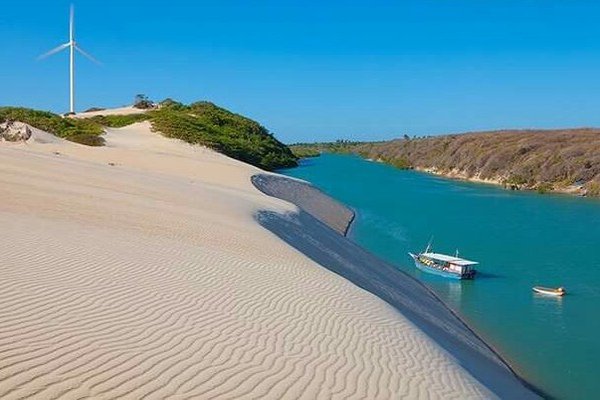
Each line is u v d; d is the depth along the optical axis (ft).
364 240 122.21
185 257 49.21
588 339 69.00
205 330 32.53
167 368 26.50
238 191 116.47
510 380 53.26
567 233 139.03
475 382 36.52
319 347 33.76
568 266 105.09
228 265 49.57
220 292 40.81
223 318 35.32
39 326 28.32
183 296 38.06
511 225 149.79
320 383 28.53
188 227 64.23
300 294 44.68
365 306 45.85
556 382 56.59
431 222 150.61
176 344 29.63
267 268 51.60
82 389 22.89
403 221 150.30
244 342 31.89
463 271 94.22
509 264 105.70
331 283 51.06
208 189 107.04
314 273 53.88
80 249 44.88
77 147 169.48
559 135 353.92
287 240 74.43
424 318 63.52
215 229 66.13
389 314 45.93
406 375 32.73
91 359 25.75
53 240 46.21
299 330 36.14
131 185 92.84
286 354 31.40
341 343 35.35
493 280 94.94
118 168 120.16
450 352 49.39
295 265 55.77
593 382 56.90
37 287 34.12
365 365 32.55
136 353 27.40
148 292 37.37
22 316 29.19
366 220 149.59
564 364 61.31
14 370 23.27
